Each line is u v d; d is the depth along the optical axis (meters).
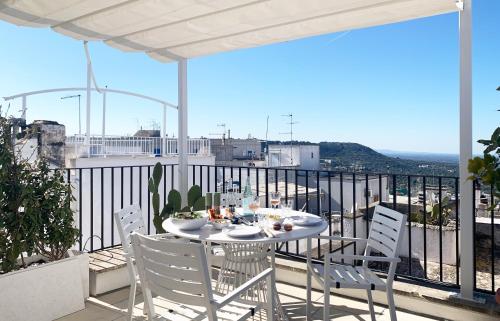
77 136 13.47
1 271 2.97
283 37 3.44
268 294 2.42
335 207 11.34
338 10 2.81
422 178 3.30
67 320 2.99
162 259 1.90
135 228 2.96
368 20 3.00
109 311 3.15
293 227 2.67
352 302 3.31
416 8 2.75
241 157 32.72
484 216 5.97
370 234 2.87
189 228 2.59
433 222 7.43
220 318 2.01
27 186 3.02
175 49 3.83
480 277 5.14
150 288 2.03
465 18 2.85
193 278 1.80
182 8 2.79
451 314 2.92
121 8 2.79
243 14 2.92
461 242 2.90
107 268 3.48
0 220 2.90
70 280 3.12
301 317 3.04
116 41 3.57
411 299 3.09
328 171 3.78
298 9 2.81
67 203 3.28
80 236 3.78
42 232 3.13
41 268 2.94
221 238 2.33
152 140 14.95
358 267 2.87
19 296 2.79
